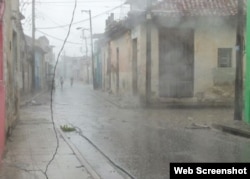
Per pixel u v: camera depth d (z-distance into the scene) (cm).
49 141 932
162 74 1783
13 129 1110
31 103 2127
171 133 1077
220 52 1809
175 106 1780
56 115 1529
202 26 1783
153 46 1770
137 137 1017
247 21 1180
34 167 687
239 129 1050
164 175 652
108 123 1288
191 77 1798
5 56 872
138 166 714
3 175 635
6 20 899
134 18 1812
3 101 798
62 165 702
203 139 983
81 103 2123
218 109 1697
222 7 1758
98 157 796
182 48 1789
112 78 2720
